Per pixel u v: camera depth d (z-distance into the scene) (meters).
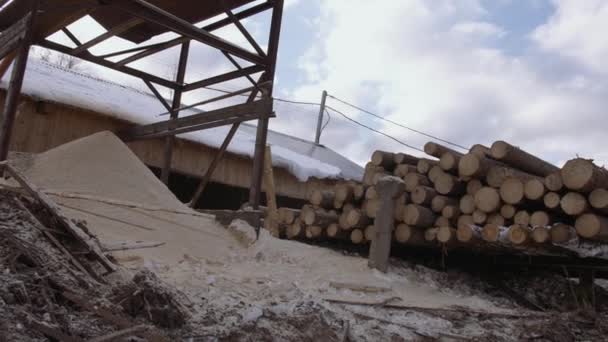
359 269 7.65
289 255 7.83
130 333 3.17
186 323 3.86
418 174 8.92
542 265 8.32
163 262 5.85
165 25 7.56
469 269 9.46
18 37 7.26
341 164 19.33
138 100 13.97
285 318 4.46
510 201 7.55
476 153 8.30
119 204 6.80
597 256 6.94
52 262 3.83
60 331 3.02
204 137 12.36
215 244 7.38
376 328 5.07
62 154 7.36
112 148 7.87
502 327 5.89
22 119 9.75
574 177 6.82
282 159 13.98
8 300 3.10
